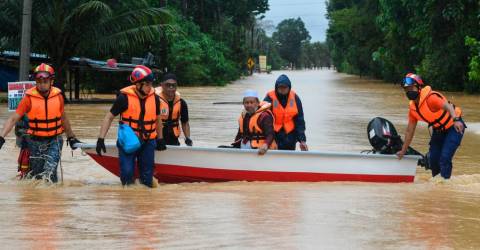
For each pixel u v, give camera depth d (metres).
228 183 10.25
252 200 8.41
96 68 32.84
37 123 10.04
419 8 44.22
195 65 57.59
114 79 43.16
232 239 6.17
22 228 6.52
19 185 9.89
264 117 10.30
